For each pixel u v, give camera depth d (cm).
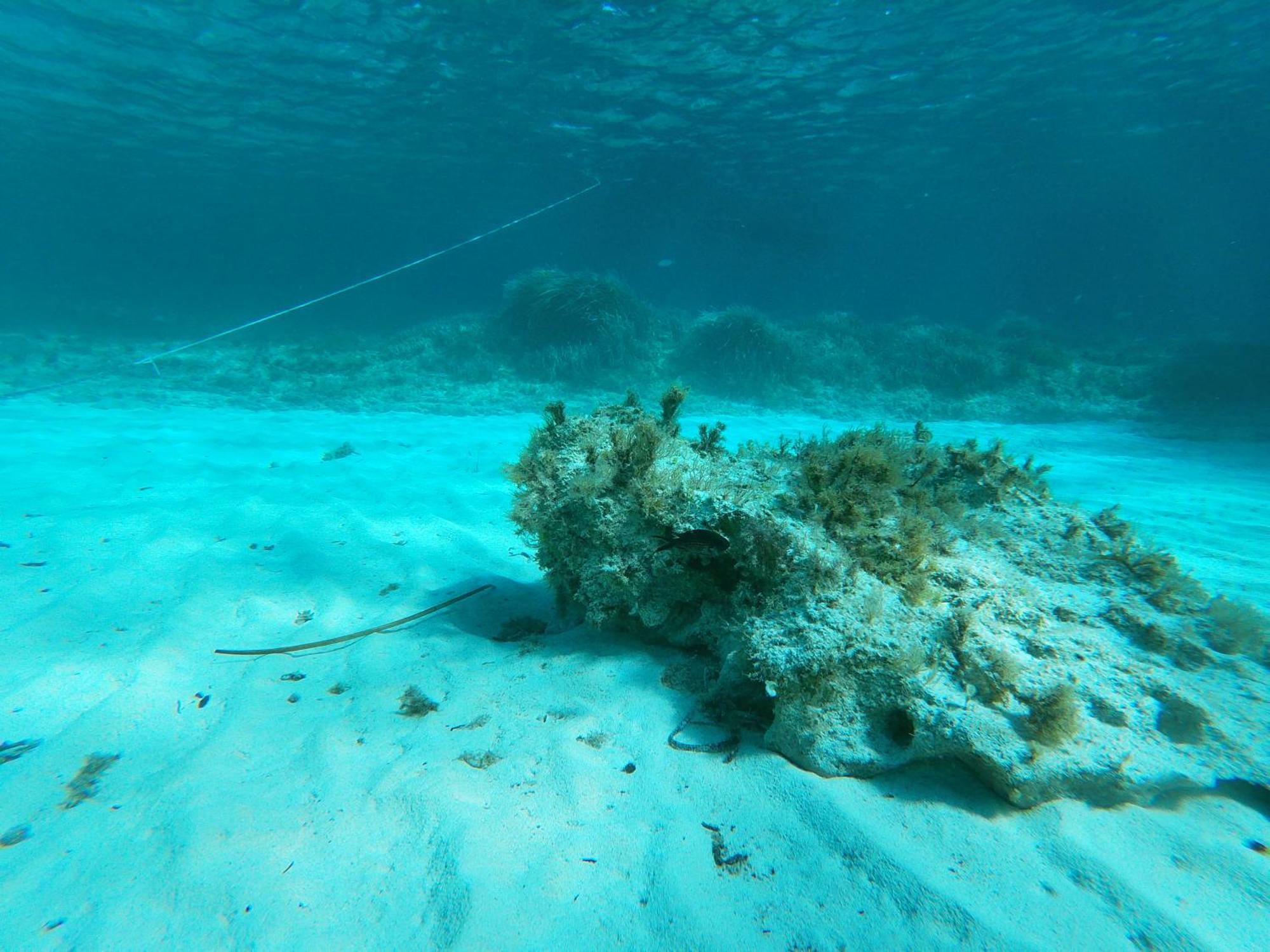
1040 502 343
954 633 228
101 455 693
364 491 611
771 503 272
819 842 185
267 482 624
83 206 5303
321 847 183
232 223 6362
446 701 268
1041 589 278
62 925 156
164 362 1628
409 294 6078
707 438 359
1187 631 261
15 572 390
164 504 531
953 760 211
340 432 976
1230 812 197
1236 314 5303
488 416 1230
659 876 174
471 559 454
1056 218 5997
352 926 157
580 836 190
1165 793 201
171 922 157
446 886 168
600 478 292
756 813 198
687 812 200
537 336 1762
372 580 412
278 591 388
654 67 1941
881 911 162
